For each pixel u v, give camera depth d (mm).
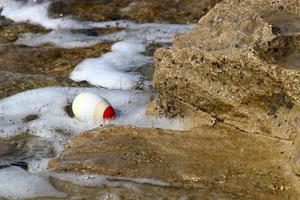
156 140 20125
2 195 18344
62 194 18312
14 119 22844
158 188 18234
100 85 25250
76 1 33781
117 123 21906
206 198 17750
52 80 25359
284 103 19297
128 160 19203
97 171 18938
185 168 18719
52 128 22172
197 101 20922
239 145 19578
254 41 19750
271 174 18250
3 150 21078
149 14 32656
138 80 25391
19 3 33625
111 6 33469
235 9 21859
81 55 28203
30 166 20047
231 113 20359
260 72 19047
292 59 19328
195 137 20172
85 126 22109
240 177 18281
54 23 31859
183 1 33719
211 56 19906
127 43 29406
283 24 20781
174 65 20984
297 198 17406
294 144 18906
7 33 31047
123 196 18031
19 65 27094
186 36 21844
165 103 21891
